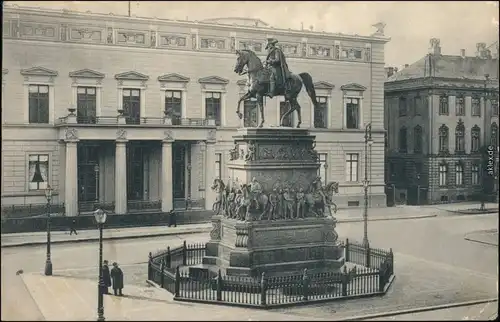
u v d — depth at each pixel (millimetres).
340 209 44250
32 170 43031
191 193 47906
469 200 50562
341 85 48156
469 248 34438
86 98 45406
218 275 22906
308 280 23016
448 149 50875
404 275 28281
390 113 54406
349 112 48438
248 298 22812
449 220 42844
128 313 21312
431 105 51312
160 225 43719
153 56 47312
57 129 43750
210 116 49375
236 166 26078
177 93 48375
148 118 46656
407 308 22453
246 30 48469
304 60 47094
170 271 26422
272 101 46781
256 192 25000
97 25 45250
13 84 42531
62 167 43812
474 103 52375
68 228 41219
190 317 20547
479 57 52344
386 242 35656
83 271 28891
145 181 47062
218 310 21422
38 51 43250
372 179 46250
